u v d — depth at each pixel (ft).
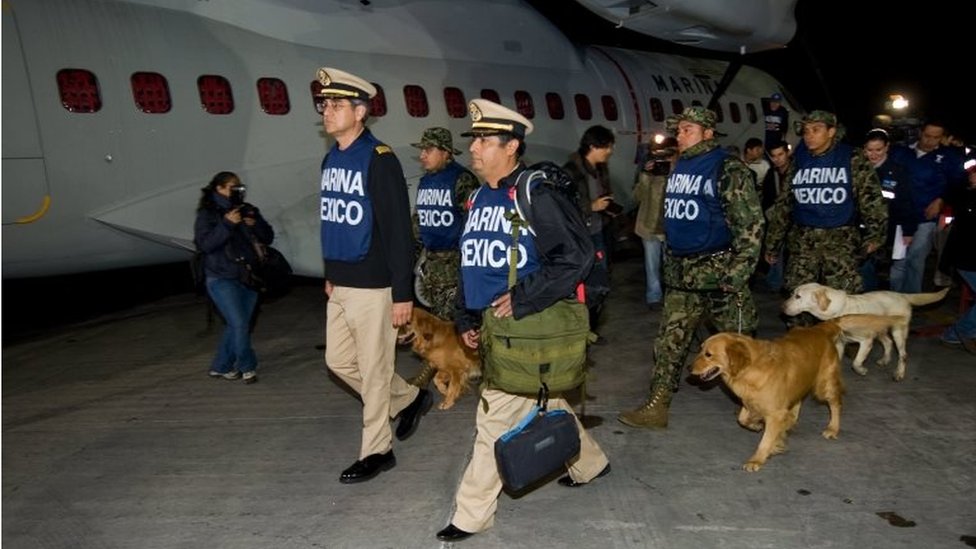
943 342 18.88
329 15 23.73
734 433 13.46
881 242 14.87
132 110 19.27
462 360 14.70
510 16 29.68
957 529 9.96
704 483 11.47
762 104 43.98
